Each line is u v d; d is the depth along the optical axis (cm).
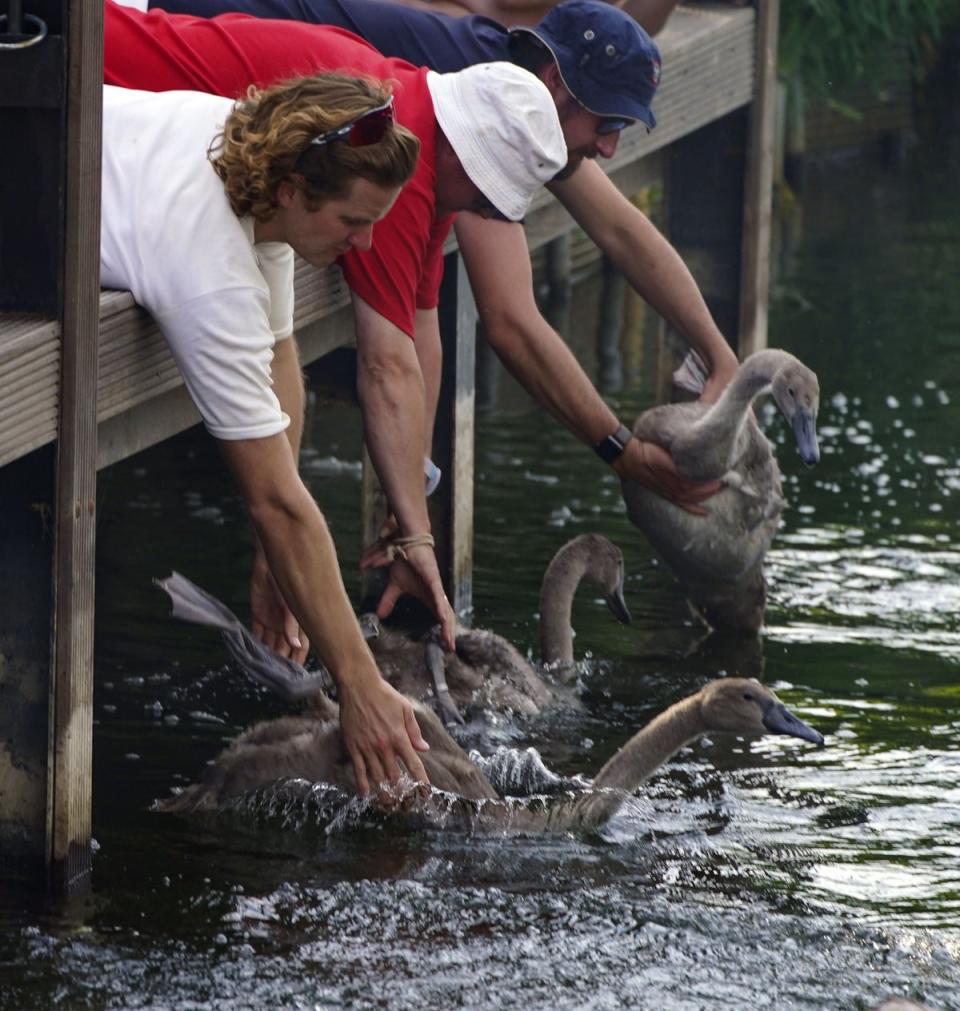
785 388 1280
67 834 853
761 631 1384
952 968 827
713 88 1830
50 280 807
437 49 1207
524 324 1290
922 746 1141
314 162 824
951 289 2889
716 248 1967
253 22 1101
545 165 1076
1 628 835
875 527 1670
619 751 1032
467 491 1452
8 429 767
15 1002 759
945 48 4928
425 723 1013
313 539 873
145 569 1453
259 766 994
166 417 1034
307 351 1251
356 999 774
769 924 867
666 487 1330
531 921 862
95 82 799
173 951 812
